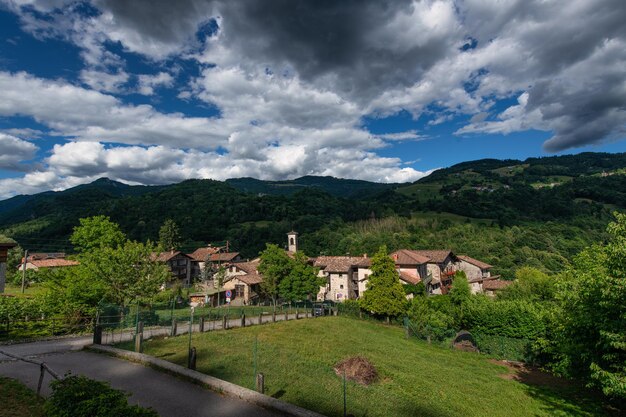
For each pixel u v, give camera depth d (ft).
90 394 26.96
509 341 98.58
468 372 78.54
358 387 52.24
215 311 131.03
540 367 89.76
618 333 47.24
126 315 90.27
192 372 45.80
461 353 100.73
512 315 99.14
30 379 42.93
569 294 56.39
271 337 82.02
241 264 214.90
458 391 61.57
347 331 104.37
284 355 63.57
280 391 44.93
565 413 58.08
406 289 164.04
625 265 47.37
